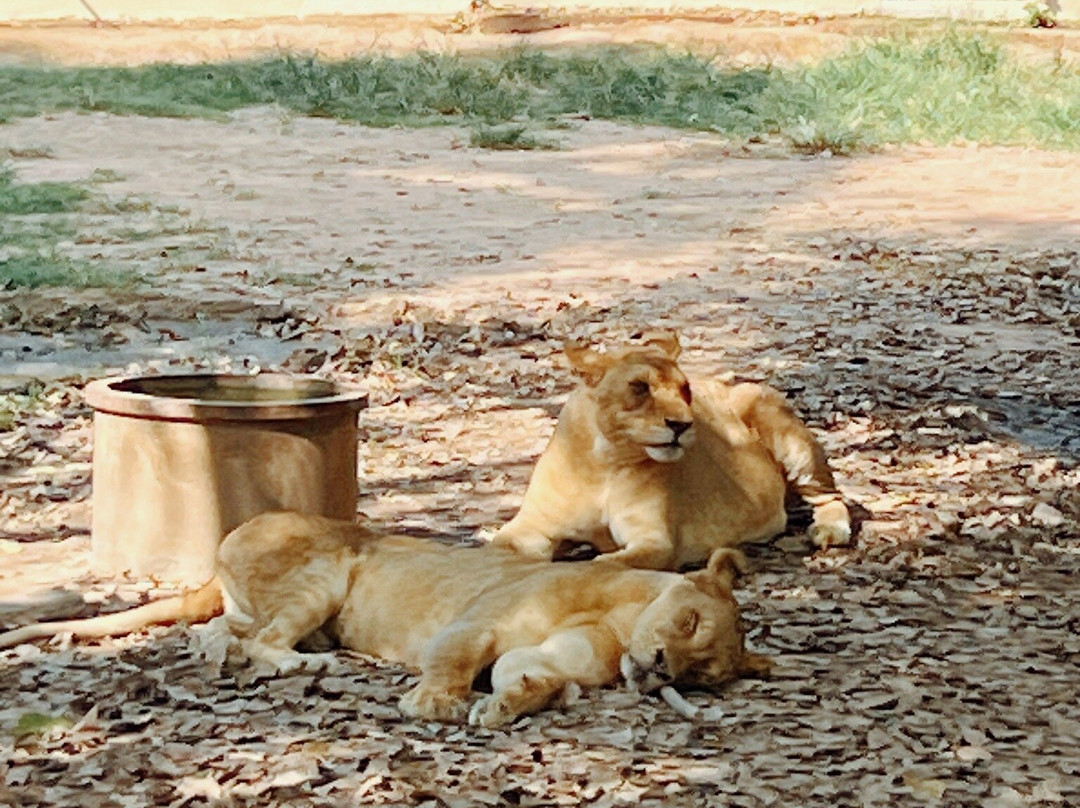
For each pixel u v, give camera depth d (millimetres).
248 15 34344
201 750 7105
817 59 33125
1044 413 14438
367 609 8133
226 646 7973
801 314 17906
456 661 7508
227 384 10070
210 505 9398
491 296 18203
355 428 9773
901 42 33281
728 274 19672
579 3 35281
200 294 17781
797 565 10094
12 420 13312
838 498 10781
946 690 8000
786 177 25656
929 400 14672
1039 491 12031
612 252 20625
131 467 9531
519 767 6941
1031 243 21469
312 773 6883
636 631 7590
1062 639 8875
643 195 24078
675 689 7723
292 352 15836
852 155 27609
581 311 17703
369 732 7266
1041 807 6781
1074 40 34312
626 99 30062
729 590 7785
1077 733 7555
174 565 9484
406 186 24234
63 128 26859
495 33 34719
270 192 23438
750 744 7234
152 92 29172
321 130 27797
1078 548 10672
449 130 28328
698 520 9922
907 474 12422
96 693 7680
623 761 7023
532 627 7605
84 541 10375
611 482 9508
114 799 6680
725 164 26531
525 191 24156
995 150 28219
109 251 19688
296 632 8070
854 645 8625
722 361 15969
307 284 18438
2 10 33344
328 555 8203
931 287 19234
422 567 8117
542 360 15898
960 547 10578
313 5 34656
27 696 7676
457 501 11477
